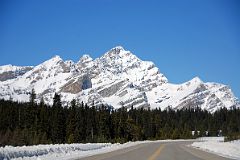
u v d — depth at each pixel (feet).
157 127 560.61
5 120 344.28
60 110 371.56
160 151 131.54
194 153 120.37
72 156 96.84
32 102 373.61
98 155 104.17
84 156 98.68
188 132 579.48
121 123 436.35
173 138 547.08
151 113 589.32
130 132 448.65
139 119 547.90
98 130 407.03
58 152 98.37
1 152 67.10
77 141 362.74
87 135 390.63
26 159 75.20
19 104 406.21
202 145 185.06
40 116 360.07
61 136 360.07
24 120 355.15
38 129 347.77
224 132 645.51
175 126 634.02
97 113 422.82
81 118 399.24
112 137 423.23
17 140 281.13
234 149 135.95
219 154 115.75
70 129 367.04
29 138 289.74
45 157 84.99
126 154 110.11
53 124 359.05
